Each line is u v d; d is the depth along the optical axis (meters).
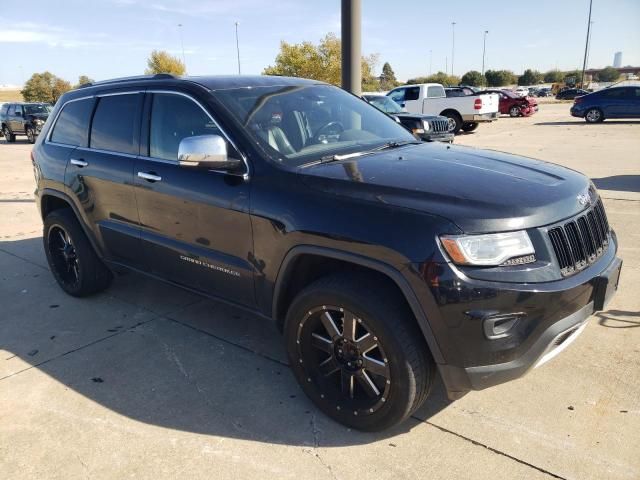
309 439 2.75
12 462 2.64
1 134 25.42
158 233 3.64
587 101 21.83
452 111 19.80
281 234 2.81
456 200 2.44
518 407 2.91
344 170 2.86
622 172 9.72
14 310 4.50
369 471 2.50
